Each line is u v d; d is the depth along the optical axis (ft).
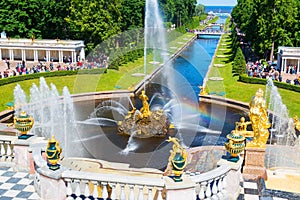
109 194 53.26
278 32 260.21
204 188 52.08
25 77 202.28
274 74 223.92
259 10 271.08
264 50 271.69
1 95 176.96
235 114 158.40
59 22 297.74
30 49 272.31
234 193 55.52
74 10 252.62
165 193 49.60
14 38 287.89
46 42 268.82
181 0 522.88
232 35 415.85
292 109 163.94
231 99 177.88
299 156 83.41
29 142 63.98
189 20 588.91
